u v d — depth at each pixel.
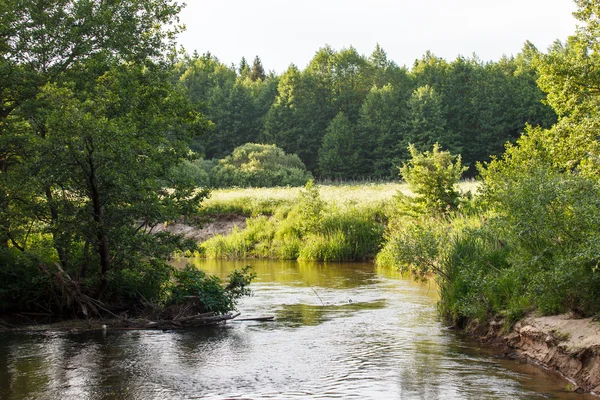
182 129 18.44
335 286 20.16
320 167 88.00
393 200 32.38
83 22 17.58
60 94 13.80
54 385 9.07
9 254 16.31
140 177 14.57
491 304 12.17
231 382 9.09
